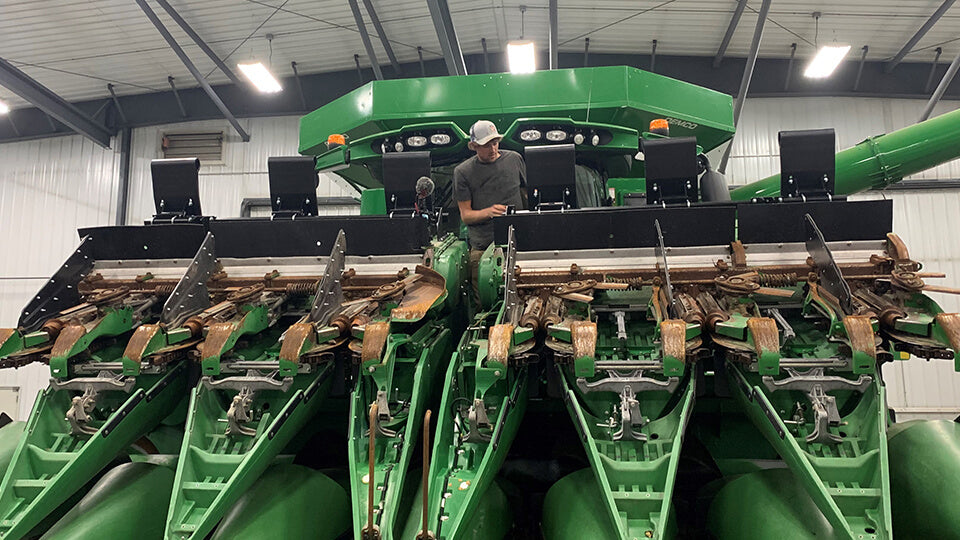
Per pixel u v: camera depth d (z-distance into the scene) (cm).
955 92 1517
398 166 546
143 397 414
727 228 474
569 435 506
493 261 487
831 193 480
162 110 1647
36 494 370
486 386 373
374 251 507
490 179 592
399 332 428
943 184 1493
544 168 515
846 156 694
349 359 437
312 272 502
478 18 1432
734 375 396
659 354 384
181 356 429
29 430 393
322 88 1628
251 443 382
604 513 372
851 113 1552
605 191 698
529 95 673
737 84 1552
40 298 476
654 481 342
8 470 375
